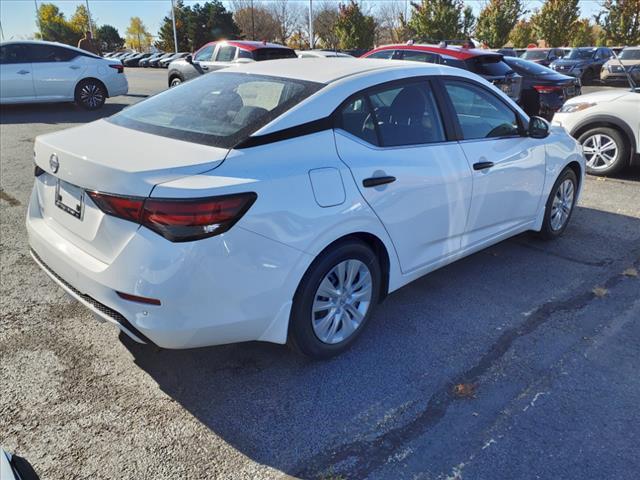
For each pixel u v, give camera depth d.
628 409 2.67
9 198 5.70
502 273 4.21
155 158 2.45
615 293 3.89
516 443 2.44
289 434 2.48
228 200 2.31
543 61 25.64
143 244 2.29
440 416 2.61
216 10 55.97
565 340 3.27
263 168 2.49
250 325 2.55
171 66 13.95
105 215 2.41
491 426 2.54
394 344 3.21
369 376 2.91
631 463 2.33
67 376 2.85
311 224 2.59
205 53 13.45
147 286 2.30
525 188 4.18
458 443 2.44
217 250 2.32
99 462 2.30
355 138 2.91
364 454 2.38
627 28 31.88
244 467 2.29
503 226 4.14
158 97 3.41
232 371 2.93
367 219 2.88
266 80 3.12
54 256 2.73
